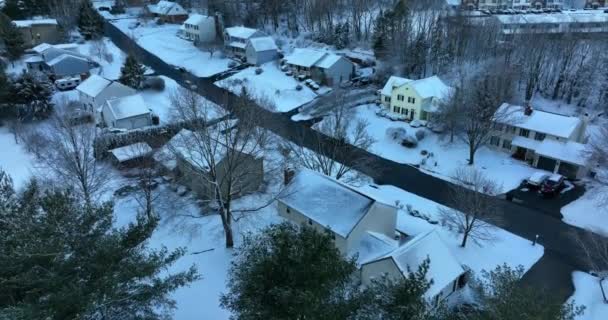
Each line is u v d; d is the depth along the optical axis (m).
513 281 15.53
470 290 23.48
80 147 32.03
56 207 14.72
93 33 83.44
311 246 12.79
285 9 88.25
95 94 50.19
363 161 39.31
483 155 43.03
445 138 45.72
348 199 27.53
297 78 65.25
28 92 48.66
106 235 15.27
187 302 22.34
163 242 27.67
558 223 32.12
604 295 24.70
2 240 14.20
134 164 36.84
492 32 64.19
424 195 36.16
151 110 51.78
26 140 41.31
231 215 29.62
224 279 24.25
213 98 56.34
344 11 85.56
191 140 31.38
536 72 55.19
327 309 12.03
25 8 89.62
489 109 40.38
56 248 13.37
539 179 36.91
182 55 78.19
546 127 40.78
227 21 88.00
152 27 96.25
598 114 51.69
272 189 34.59
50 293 12.97
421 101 49.34
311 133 47.66
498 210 33.34
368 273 24.02
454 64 63.50
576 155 37.84
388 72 62.34
